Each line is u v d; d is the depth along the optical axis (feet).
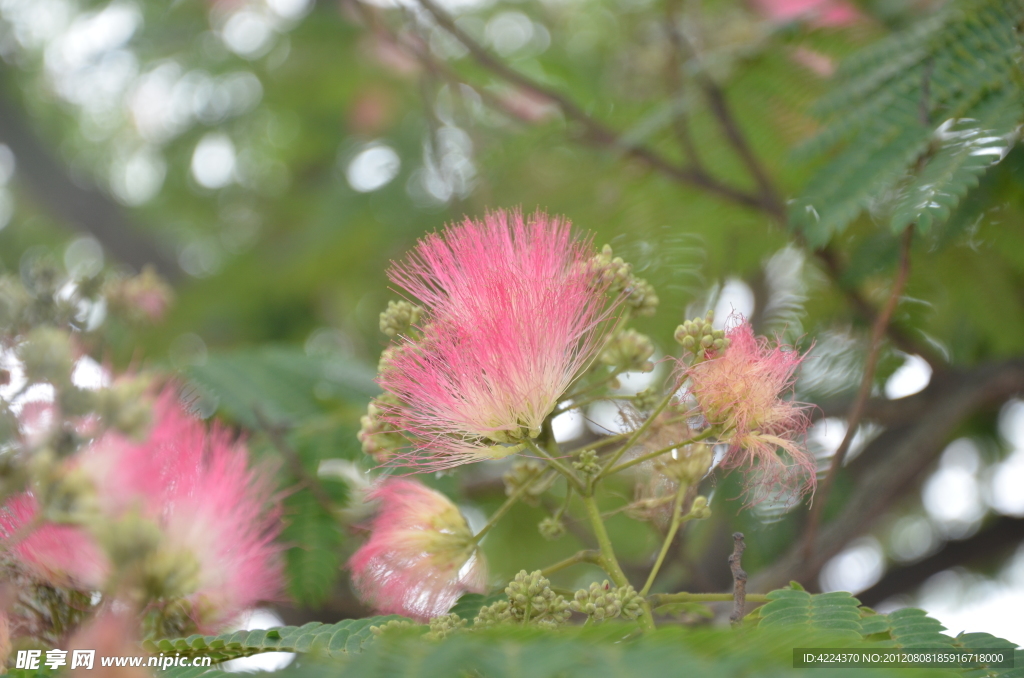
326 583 10.81
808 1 16.74
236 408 13.62
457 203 17.70
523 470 9.29
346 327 26.37
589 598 7.50
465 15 23.18
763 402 8.38
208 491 8.59
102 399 7.48
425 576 8.93
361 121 25.44
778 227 15.93
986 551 22.24
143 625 8.39
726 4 18.57
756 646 5.31
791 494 9.11
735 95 15.58
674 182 16.58
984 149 8.67
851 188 9.68
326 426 13.14
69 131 31.63
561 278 8.48
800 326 16.30
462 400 8.34
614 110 17.13
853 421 10.98
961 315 16.25
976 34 10.02
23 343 7.77
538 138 16.46
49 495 7.35
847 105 10.54
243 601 9.03
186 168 27.99
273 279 23.75
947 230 12.75
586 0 24.26
